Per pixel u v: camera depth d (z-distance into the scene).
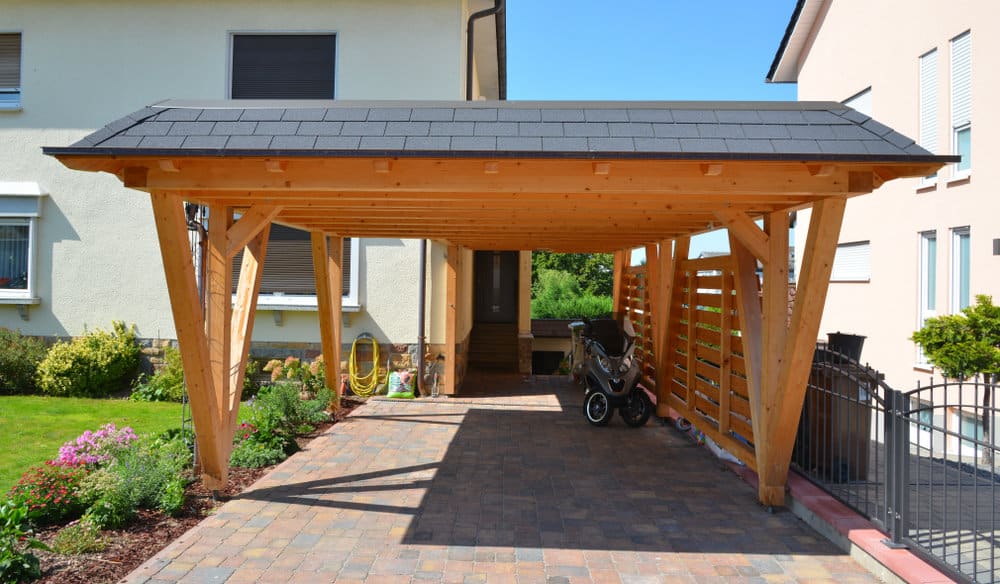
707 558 4.50
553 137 4.43
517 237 9.01
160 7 10.70
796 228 13.98
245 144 4.42
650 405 8.78
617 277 12.26
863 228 11.72
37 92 10.80
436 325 10.77
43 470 4.95
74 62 10.77
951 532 4.60
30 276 10.69
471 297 15.64
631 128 4.56
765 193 4.53
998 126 8.50
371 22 10.55
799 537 4.90
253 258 6.27
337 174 4.65
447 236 9.00
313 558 4.40
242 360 6.10
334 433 8.11
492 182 4.62
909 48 10.50
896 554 4.14
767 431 5.49
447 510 5.40
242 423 7.29
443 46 10.52
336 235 9.03
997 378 6.69
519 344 13.58
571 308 26.22
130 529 4.80
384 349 10.70
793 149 4.29
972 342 6.77
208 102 5.06
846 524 4.67
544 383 12.51
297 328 10.66
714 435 6.93
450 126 4.61
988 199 8.68
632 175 4.57
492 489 5.98
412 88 10.55
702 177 4.55
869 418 5.84
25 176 10.77
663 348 9.14
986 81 8.72
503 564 4.36
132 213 10.71
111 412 8.98
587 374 8.93
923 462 7.00
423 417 9.12
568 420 9.10
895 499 4.30
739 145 4.32
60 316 10.75
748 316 5.86
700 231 7.86
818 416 5.67
